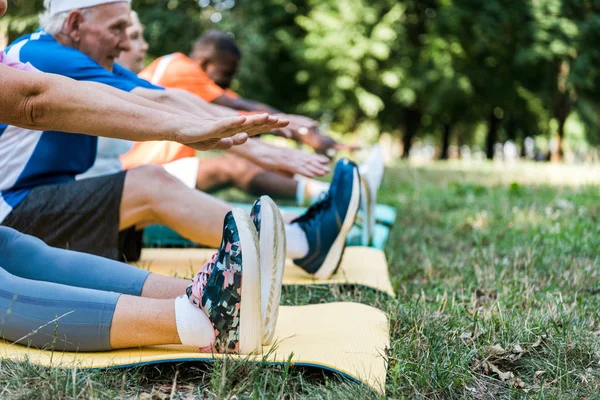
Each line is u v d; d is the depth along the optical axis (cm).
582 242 362
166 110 197
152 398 165
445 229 427
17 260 201
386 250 362
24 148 255
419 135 2319
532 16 1653
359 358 180
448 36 1705
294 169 299
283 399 164
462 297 255
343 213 273
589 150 2642
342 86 1716
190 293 181
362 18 1712
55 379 160
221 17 1383
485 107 1898
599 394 172
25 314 179
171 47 1379
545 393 172
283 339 198
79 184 255
